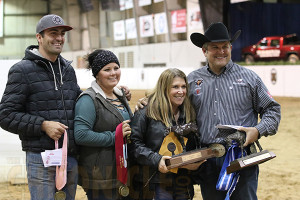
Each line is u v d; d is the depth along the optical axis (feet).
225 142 8.73
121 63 40.81
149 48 43.83
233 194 8.77
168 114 8.36
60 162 8.09
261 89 8.73
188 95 8.71
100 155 8.38
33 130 7.91
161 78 8.39
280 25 75.10
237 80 8.84
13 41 13.83
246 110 8.86
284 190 15.96
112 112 8.45
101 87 8.65
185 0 45.52
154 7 45.65
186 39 45.91
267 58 60.23
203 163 8.96
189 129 8.29
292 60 57.36
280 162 20.42
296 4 76.33
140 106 8.51
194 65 45.42
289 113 36.19
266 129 8.39
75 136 8.22
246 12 70.54
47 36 8.12
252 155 8.07
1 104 7.92
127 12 42.19
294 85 49.55
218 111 8.81
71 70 8.70
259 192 15.69
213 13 37.99
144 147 8.32
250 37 71.41
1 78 12.37
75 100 8.66
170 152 8.26
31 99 8.11
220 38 8.64
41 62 8.14
